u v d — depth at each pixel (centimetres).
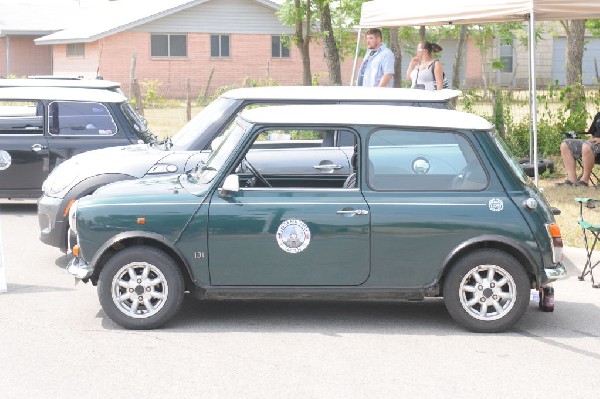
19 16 5797
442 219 845
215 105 1190
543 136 1966
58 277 1104
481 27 4309
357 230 845
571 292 1038
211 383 710
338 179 984
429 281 851
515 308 852
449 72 5369
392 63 1698
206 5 4919
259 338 838
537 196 866
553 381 723
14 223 1500
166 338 834
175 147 1152
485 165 857
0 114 1659
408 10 1741
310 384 709
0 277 1024
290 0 2916
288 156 1056
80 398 675
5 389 694
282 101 1135
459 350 805
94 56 4884
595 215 1415
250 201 848
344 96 1127
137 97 2820
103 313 924
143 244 861
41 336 840
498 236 845
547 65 5372
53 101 1527
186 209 846
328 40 2839
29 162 1516
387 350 802
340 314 929
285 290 852
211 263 849
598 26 3003
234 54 5003
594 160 1681
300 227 845
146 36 4866
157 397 678
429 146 860
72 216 939
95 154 1205
